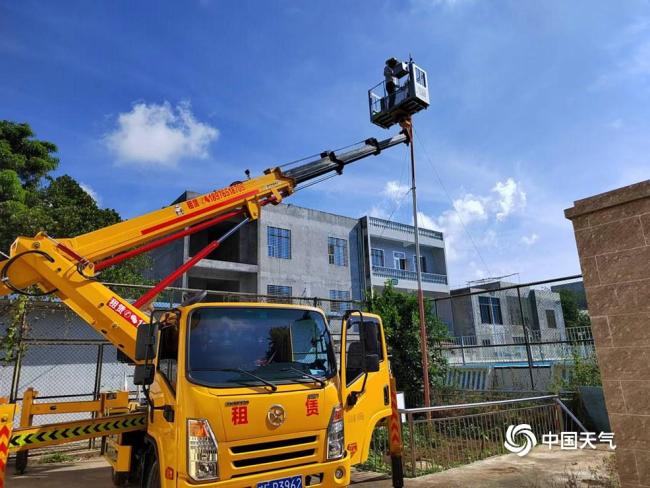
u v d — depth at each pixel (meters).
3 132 19.48
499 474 7.18
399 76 11.54
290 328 5.26
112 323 6.81
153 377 5.29
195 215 7.82
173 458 4.33
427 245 35.69
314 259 29.47
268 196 8.97
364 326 6.03
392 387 7.29
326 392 4.95
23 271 6.60
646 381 4.10
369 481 7.14
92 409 9.08
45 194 19.31
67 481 7.73
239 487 4.18
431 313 14.67
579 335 15.76
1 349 10.16
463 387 15.60
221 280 29.09
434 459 8.02
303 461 4.60
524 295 35.97
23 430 6.04
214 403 4.28
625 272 4.33
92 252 6.96
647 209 4.23
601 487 6.18
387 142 11.10
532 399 9.77
